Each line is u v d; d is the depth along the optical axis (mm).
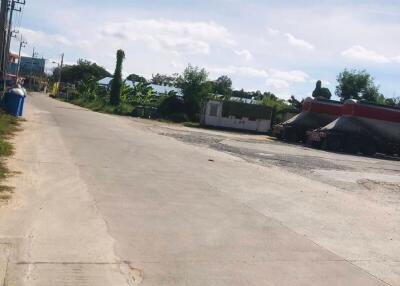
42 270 4742
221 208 8219
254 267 5457
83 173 10078
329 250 6422
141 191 8891
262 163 16078
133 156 13641
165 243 5973
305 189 11266
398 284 5398
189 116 44438
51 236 5766
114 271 4914
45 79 127562
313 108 35312
